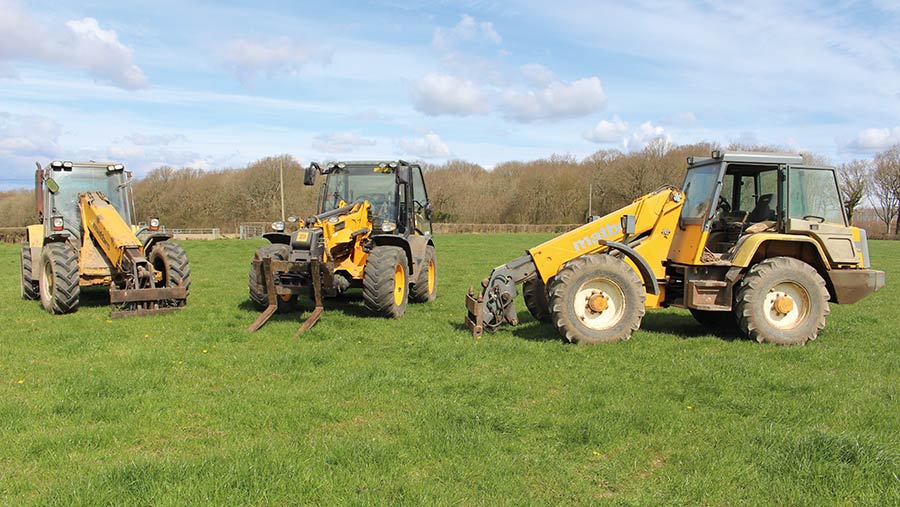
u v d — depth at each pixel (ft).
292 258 26.99
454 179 201.16
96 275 31.81
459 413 15.96
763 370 20.20
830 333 27.20
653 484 12.54
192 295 38.19
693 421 15.84
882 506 11.51
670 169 177.37
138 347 23.31
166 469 12.37
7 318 29.27
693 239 24.90
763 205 26.25
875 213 212.02
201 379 19.33
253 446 13.80
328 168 34.04
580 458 13.70
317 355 21.99
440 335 25.58
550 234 145.59
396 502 11.53
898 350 23.77
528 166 225.15
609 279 23.95
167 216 185.47
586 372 20.13
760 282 24.08
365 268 29.27
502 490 12.08
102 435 14.60
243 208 183.01
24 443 14.12
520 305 34.81
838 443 13.52
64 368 20.42
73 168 34.71
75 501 11.22
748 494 12.01
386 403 17.22
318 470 12.67
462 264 64.44
